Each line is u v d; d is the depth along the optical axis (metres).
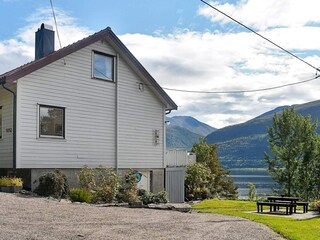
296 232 10.51
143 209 14.34
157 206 15.79
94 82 19.23
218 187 45.22
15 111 16.20
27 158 16.45
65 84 17.95
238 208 18.48
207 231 9.80
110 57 20.16
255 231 10.26
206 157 44.69
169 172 23.23
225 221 11.92
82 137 18.56
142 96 21.59
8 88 16.31
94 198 16.53
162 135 22.75
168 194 22.98
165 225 10.30
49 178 15.66
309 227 11.69
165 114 23.06
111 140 19.88
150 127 22.02
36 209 11.30
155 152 22.31
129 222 10.48
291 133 46.22
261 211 16.97
